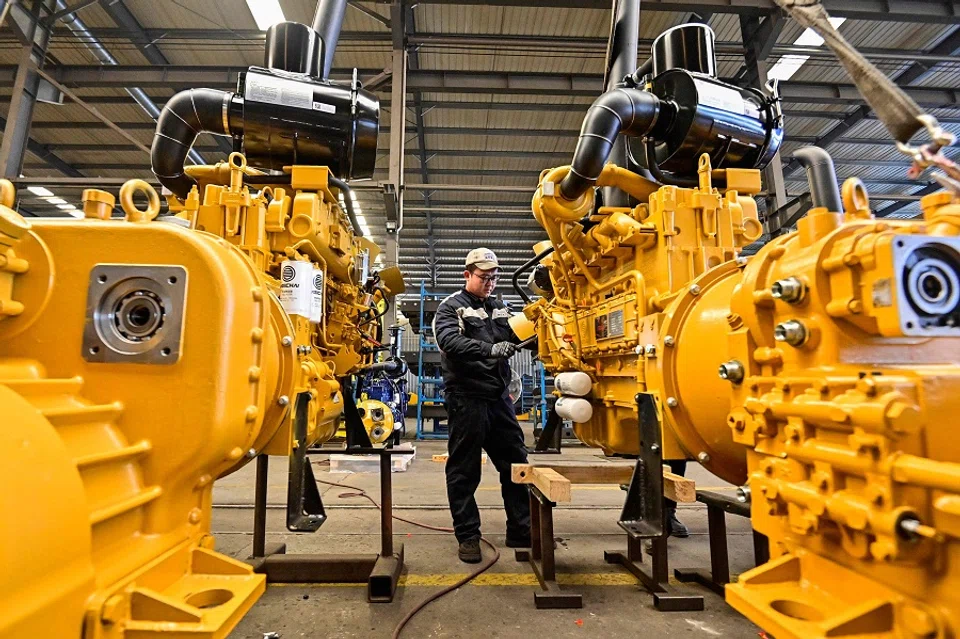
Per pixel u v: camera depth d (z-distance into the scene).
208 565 1.06
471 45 7.02
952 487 0.68
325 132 2.72
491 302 3.13
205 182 2.93
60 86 6.09
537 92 7.68
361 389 6.66
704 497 2.32
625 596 2.20
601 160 2.45
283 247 2.52
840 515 0.88
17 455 0.63
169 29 6.94
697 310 1.87
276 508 3.71
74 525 0.68
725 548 2.25
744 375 1.27
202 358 0.99
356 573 2.33
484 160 10.23
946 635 0.78
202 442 0.97
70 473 0.70
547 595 2.09
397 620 1.97
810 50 6.96
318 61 3.05
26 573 0.60
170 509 0.99
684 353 1.86
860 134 9.02
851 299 0.92
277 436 1.73
